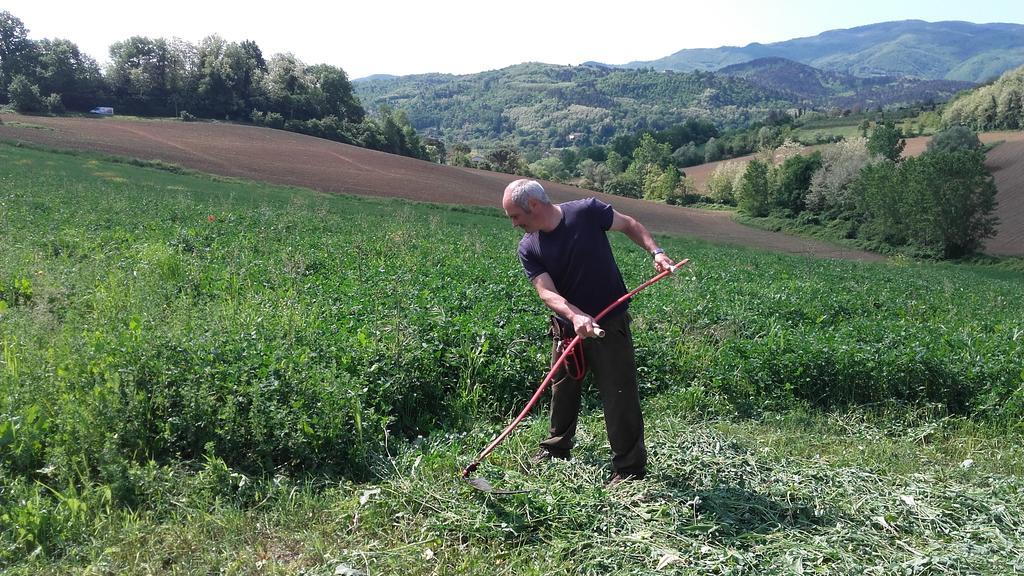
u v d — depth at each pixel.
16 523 4.19
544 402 7.11
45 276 10.62
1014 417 7.34
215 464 4.86
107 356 5.88
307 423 5.34
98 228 16.47
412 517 4.62
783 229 72.44
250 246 15.73
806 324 11.95
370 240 19.25
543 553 4.24
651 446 5.79
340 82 109.56
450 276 13.53
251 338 7.18
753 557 4.14
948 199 54.69
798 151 95.12
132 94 99.38
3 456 4.84
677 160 136.12
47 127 64.06
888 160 67.50
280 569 4.06
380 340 7.50
